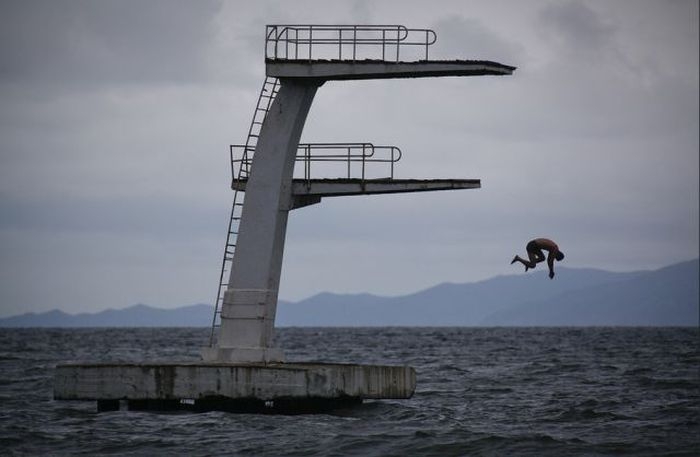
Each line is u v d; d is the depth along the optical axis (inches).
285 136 2760.8
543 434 2571.4
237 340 2765.7
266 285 2768.2
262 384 2655.0
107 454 2313.0
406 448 2367.1
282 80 2753.4
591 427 2753.4
